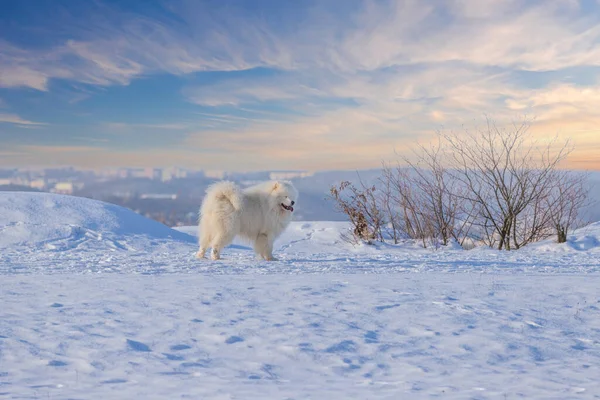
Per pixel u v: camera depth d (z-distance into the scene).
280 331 5.84
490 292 8.12
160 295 7.93
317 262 13.52
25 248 18.03
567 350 5.25
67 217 21.48
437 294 7.96
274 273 11.26
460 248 20.55
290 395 3.78
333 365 4.75
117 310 6.86
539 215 21.03
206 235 14.12
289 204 13.79
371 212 22.02
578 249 18.48
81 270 12.12
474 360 4.91
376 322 6.25
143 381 4.22
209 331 5.82
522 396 3.76
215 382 4.19
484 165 21.06
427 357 5.00
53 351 5.09
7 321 6.24
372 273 11.28
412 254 17.14
